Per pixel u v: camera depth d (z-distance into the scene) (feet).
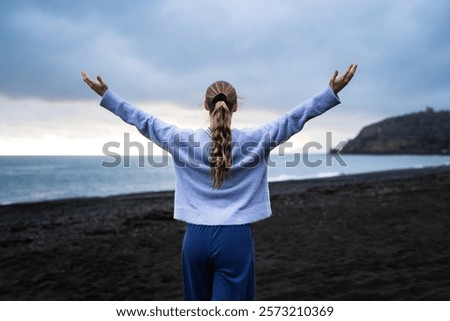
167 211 37.27
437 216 28.45
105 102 7.11
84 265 18.61
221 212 6.74
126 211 38.73
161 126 7.04
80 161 317.63
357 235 23.22
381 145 653.30
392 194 43.27
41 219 35.06
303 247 20.83
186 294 7.02
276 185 70.74
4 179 124.06
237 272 6.68
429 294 12.51
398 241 20.94
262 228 26.73
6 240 25.50
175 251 21.40
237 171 6.83
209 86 7.27
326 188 57.00
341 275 15.10
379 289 13.24
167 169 208.33
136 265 18.49
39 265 18.78
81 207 42.98
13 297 14.34
